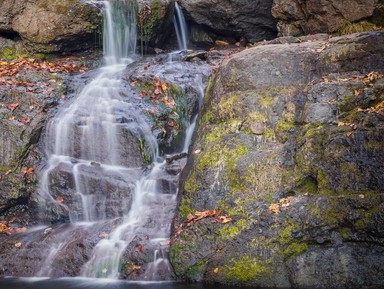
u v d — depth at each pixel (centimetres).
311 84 725
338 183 619
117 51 1171
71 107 903
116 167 827
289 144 688
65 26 1126
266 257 614
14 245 726
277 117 719
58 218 793
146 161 828
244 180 669
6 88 918
